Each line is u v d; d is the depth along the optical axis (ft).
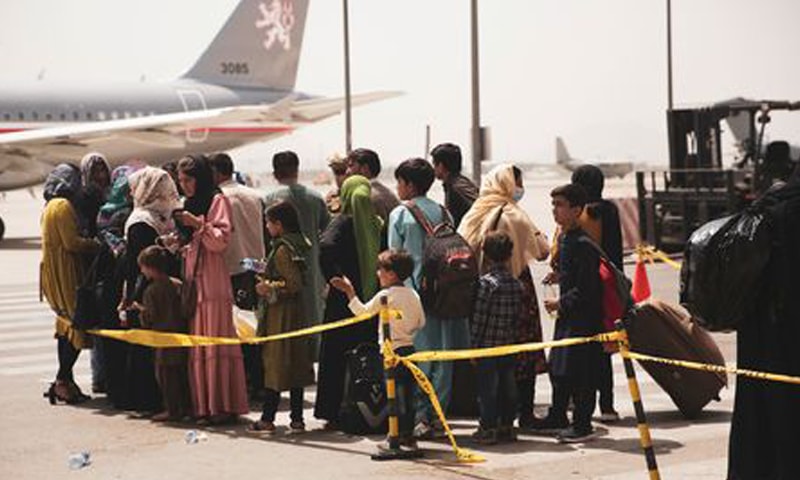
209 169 53.57
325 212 57.82
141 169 57.21
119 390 56.75
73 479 43.60
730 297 34.58
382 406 50.19
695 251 34.73
